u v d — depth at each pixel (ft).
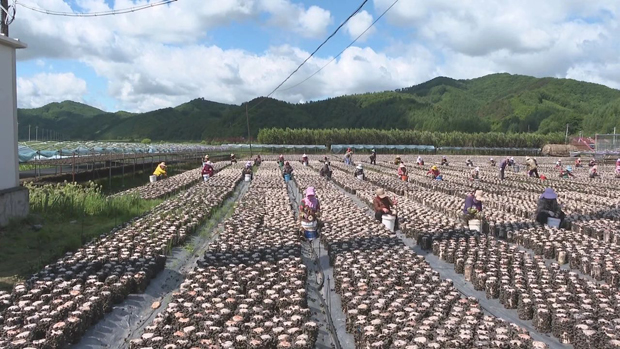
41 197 54.70
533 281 32.42
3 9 46.60
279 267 35.50
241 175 107.55
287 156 219.82
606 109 388.78
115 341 25.22
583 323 25.49
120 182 104.68
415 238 48.06
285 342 23.41
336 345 24.95
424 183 98.68
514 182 108.78
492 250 40.24
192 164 170.81
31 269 34.06
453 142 291.58
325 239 44.57
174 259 39.65
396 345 23.06
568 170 128.26
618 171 128.77
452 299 29.53
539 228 49.39
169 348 22.50
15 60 47.98
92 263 34.37
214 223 55.62
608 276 33.78
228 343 22.90
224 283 31.60
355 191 85.81
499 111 534.78
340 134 277.64
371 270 34.19
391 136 286.05
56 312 25.09
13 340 22.66
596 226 50.24
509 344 23.07
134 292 30.66
